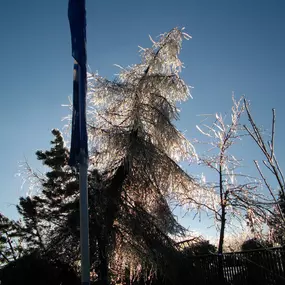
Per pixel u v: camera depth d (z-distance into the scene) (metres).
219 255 12.27
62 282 11.84
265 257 10.12
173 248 13.33
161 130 14.27
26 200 13.60
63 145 15.12
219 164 13.72
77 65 9.23
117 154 14.14
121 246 13.16
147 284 13.85
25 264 10.88
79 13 9.57
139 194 14.30
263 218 10.78
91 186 13.02
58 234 13.01
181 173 13.91
